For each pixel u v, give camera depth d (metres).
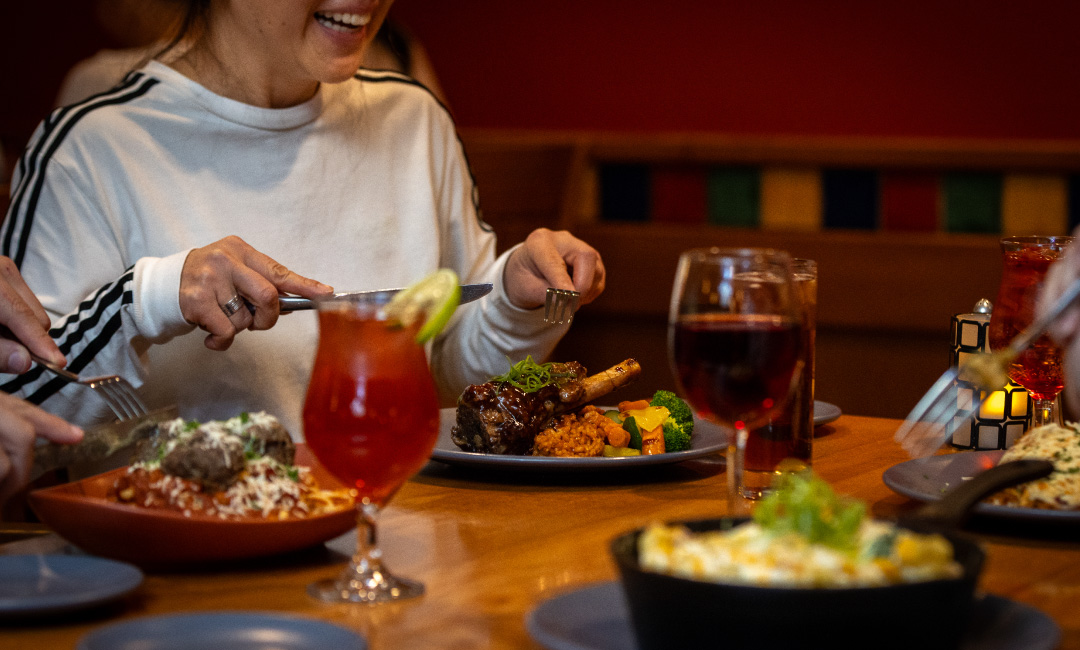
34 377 1.59
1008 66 4.19
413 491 1.29
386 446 0.89
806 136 4.47
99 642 0.72
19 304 1.32
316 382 0.91
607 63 4.68
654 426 1.44
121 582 0.88
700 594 0.68
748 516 0.82
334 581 0.93
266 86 1.95
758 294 1.00
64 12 5.33
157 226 1.88
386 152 2.15
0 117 5.47
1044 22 4.11
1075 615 0.84
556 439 1.40
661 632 0.70
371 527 0.95
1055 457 1.14
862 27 4.34
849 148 4.08
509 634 0.81
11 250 1.83
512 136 4.79
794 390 1.23
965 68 4.24
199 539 0.94
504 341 2.05
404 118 2.21
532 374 1.45
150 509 0.95
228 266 1.47
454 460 1.33
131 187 1.87
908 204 4.08
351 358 0.89
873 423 1.76
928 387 3.65
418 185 2.19
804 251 3.79
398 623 0.84
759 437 1.24
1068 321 1.00
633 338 3.89
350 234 2.07
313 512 1.02
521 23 4.75
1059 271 1.02
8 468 1.03
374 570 0.94
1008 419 1.47
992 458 1.31
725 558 0.71
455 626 0.83
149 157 1.90
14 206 1.84
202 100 1.92
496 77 4.83
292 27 1.78
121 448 1.06
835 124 4.43
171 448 1.00
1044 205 3.94
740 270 1.00
